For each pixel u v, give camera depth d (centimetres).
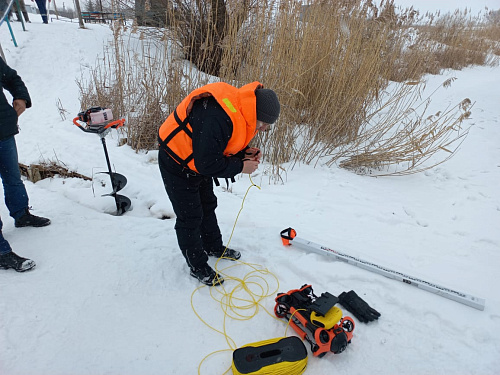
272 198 381
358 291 242
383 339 205
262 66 452
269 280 256
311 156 471
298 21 464
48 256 267
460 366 187
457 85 875
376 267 256
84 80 706
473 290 241
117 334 206
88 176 418
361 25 482
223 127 186
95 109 312
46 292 231
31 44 799
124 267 260
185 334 209
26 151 465
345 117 473
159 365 189
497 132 576
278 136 445
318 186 413
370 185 421
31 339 197
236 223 329
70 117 582
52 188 398
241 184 414
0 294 225
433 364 189
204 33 602
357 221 338
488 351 194
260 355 185
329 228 323
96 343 199
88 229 307
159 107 503
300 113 487
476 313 219
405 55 680
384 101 649
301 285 251
